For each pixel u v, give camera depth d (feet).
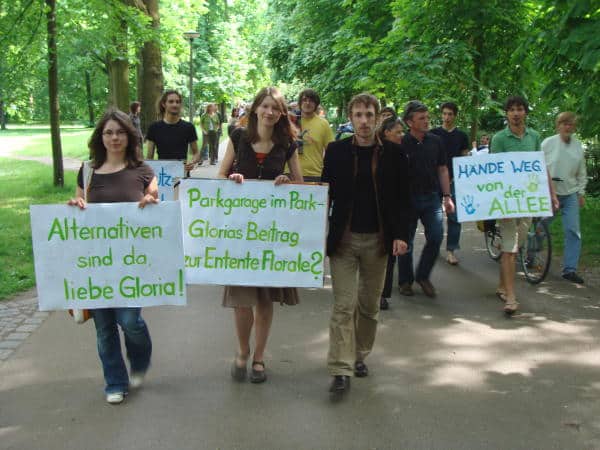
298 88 111.04
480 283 22.80
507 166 20.06
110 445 11.26
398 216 13.42
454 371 14.64
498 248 25.99
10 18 38.75
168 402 12.94
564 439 11.53
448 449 11.16
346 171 13.34
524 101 20.62
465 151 25.35
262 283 13.57
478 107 38.09
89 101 153.07
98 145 12.89
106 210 12.53
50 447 11.19
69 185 46.70
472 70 38.27
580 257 26.40
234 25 149.79
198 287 21.89
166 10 86.17
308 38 82.23
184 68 142.10
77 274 12.60
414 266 25.50
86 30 41.93
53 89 42.96
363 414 12.47
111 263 12.64
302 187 13.41
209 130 68.03
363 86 43.80
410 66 38.09
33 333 17.11
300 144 22.49
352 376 13.46
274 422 12.12
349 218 13.37
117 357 13.03
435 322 18.25
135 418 12.26
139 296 12.73
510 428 11.93
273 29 102.06
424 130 20.53
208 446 11.23
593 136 27.81
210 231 13.57
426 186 20.52
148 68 51.75
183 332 17.11
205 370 14.56
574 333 17.33
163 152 23.93
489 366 14.94
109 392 12.91
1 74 40.63
